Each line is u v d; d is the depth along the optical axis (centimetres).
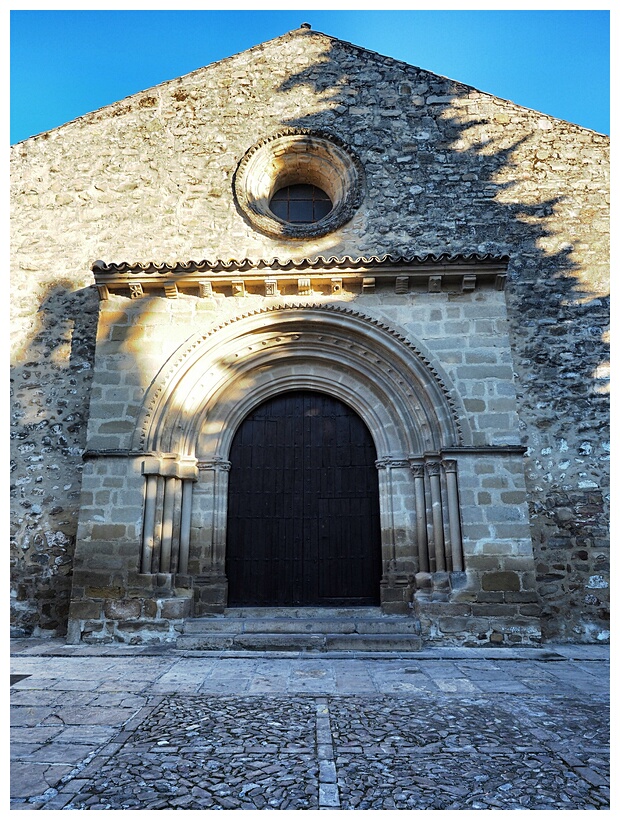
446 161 965
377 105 995
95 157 979
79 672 575
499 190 948
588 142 970
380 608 777
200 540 798
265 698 490
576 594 781
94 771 348
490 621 695
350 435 860
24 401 870
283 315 822
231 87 1012
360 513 830
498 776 342
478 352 788
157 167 970
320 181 1019
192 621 719
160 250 929
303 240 931
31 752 376
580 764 358
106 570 723
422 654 652
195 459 809
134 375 791
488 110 991
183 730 414
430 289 812
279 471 849
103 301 819
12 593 797
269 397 870
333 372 866
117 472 754
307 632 707
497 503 730
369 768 352
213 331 805
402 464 813
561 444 833
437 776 342
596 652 686
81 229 943
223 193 957
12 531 820
